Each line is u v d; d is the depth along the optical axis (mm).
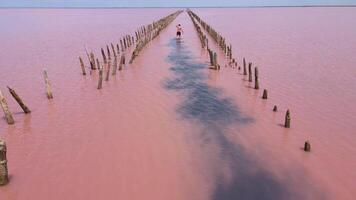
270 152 13234
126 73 26562
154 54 34906
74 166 12453
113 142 14297
